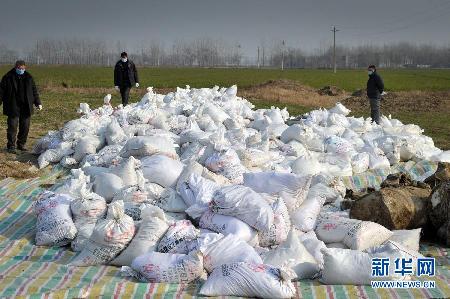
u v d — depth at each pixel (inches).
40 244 266.8
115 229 242.7
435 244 284.8
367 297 207.6
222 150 335.6
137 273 229.5
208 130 461.4
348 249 235.6
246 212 249.6
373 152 435.8
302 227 265.6
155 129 446.3
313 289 214.7
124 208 273.9
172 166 321.1
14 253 258.5
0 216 311.4
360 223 257.6
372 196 287.3
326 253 223.3
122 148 378.6
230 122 491.5
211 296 209.5
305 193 279.3
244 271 210.7
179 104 562.3
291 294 207.6
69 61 6254.9
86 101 1018.7
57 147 439.2
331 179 323.6
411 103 1168.8
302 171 357.7
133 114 462.3
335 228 260.4
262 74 2674.7
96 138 429.1
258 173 290.7
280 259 231.5
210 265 227.6
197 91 659.4
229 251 229.0
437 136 716.0
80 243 260.4
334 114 535.8
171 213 276.8
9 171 407.8
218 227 251.3
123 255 243.6
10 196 344.5
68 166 421.4
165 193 289.0
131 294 208.2
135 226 251.8
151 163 323.0
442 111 1093.1
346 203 304.7
